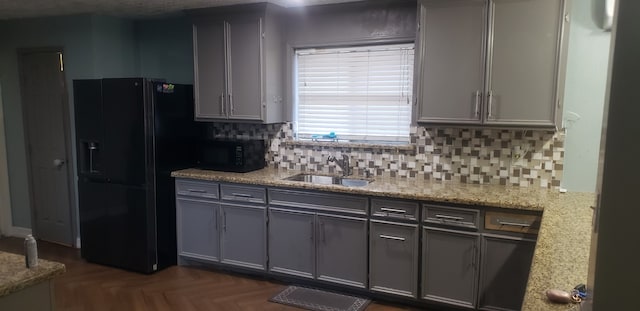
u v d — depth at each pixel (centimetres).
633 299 84
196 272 398
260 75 382
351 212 333
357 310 324
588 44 304
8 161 495
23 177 490
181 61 456
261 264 373
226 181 377
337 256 343
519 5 292
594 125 309
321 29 389
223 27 392
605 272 85
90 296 348
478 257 299
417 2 329
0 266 195
